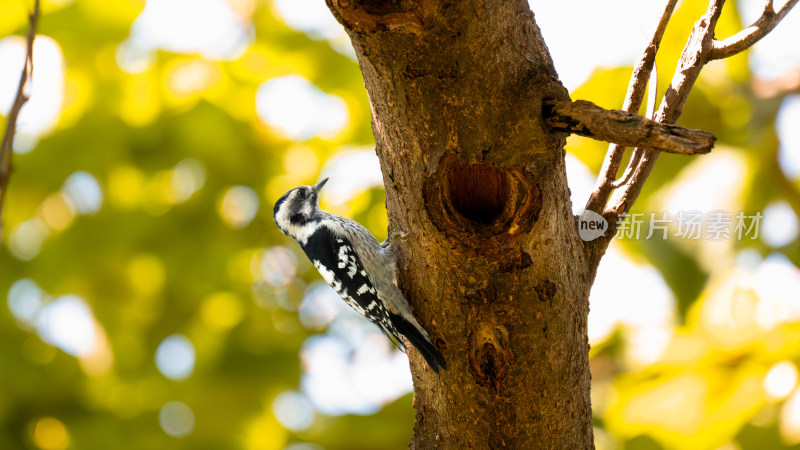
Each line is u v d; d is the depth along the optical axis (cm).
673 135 473
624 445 1062
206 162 1405
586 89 1193
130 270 1482
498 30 507
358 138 1406
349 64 1375
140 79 1338
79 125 1355
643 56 677
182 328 1505
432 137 543
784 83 1225
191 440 1437
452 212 559
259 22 1377
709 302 1152
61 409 1447
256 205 1452
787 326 1079
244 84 1352
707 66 1249
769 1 654
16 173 1380
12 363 1441
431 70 520
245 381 1459
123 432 1424
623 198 680
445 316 607
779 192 1210
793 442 980
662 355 1112
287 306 1480
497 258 568
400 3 496
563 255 586
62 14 1302
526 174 535
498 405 613
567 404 621
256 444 1438
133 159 1397
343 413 1365
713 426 1015
